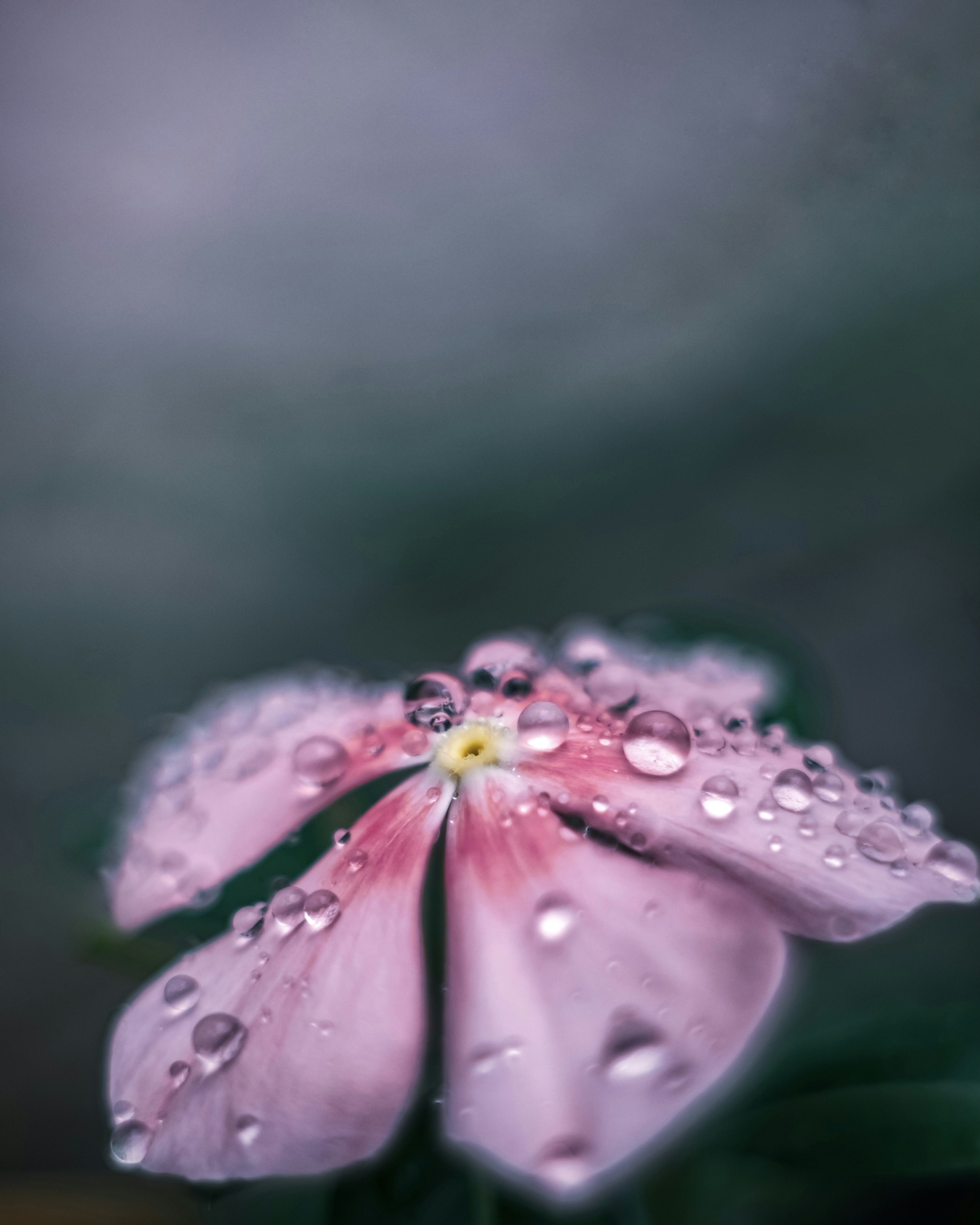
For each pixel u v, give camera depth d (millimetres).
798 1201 111
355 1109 67
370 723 88
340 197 156
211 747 91
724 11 134
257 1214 104
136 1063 71
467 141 150
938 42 128
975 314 145
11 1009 158
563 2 139
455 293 162
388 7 142
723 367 161
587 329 162
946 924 143
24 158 156
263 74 148
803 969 71
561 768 78
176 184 157
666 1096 62
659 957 67
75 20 147
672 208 150
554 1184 61
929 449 160
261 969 72
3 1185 125
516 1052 65
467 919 71
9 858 165
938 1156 93
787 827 72
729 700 87
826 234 145
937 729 162
